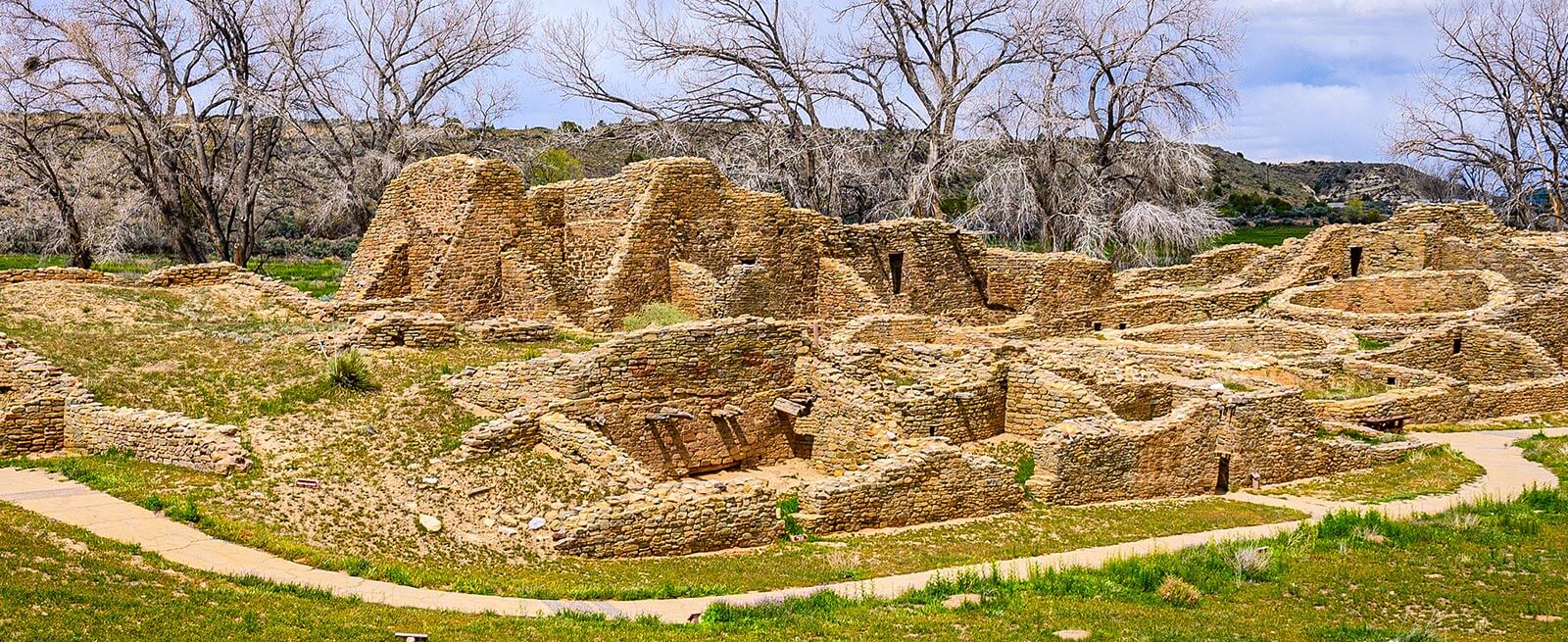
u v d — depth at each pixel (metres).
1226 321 49.69
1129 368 34.34
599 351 28.84
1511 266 56.69
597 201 41.81
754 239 43.84
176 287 36.78
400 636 16.89
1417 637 18.05
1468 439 36.78
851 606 19.47
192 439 25.17
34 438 26.64
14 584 17.05
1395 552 23.05
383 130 64.62
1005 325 48.56
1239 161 153.75
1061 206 66.75
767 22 69.75
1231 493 30.22
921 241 49.16
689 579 21.39
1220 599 20.27
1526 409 41.12
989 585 20.69
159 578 18.41
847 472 26.31
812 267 45.81
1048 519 26.33
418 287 40.53
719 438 30.75
